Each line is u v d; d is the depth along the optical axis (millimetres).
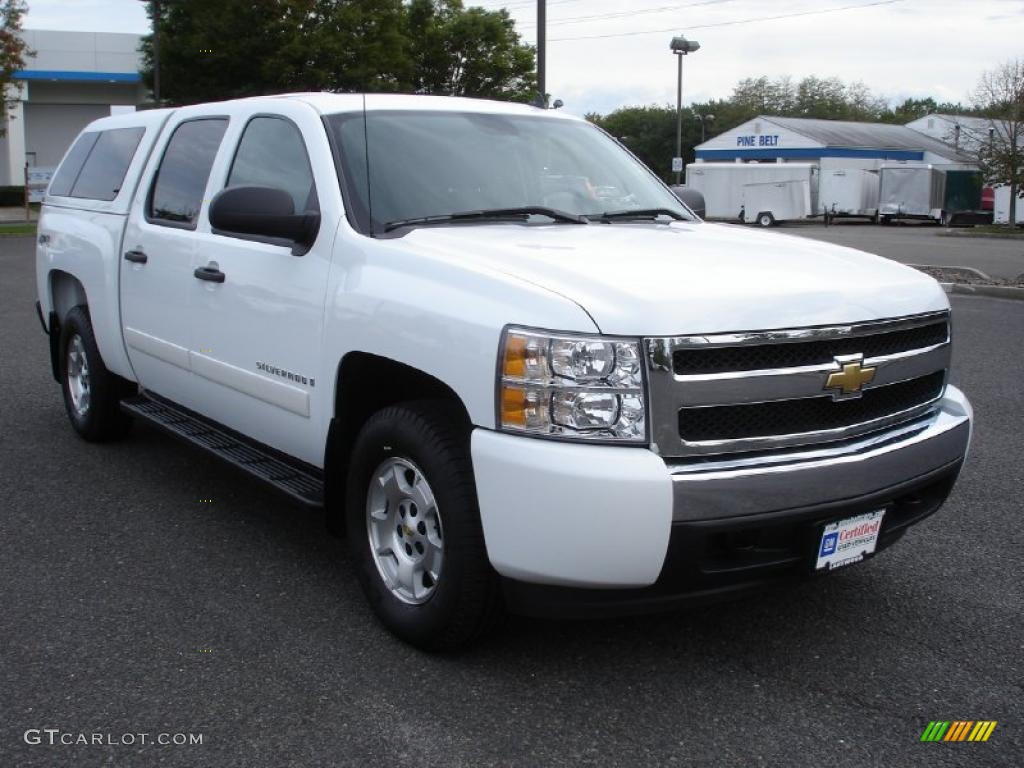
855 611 4004
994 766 2957
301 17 30453
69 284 6387
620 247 3689
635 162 5215
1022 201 43844
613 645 3686
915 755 3006
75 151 6691
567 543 2977
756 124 56375
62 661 3537
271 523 4977
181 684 3381
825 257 3793
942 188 45000
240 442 4852
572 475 2939
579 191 4598
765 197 45344
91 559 4488
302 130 4328
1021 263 20234
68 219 6250
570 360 2992
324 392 3889
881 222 46375
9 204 41125
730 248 3824
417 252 3584
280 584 4227
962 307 13242
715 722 3176
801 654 3637
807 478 3117
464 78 37906
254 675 3443
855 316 3301
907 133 61906
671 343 2971
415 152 4281
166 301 5016
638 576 2992
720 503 2992
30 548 4609
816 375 3188
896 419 3520
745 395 3072
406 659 3562
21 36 40250
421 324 3371
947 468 3664
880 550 3512
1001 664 3576
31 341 10141
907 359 3502
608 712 3229
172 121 5496
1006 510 5211
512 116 4875
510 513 3057
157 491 5453
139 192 5477
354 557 3830
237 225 3881
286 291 4078
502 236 3793
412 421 3434
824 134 55031
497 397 3094
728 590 3141
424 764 2938
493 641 3703
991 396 7789
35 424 6852
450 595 3350
